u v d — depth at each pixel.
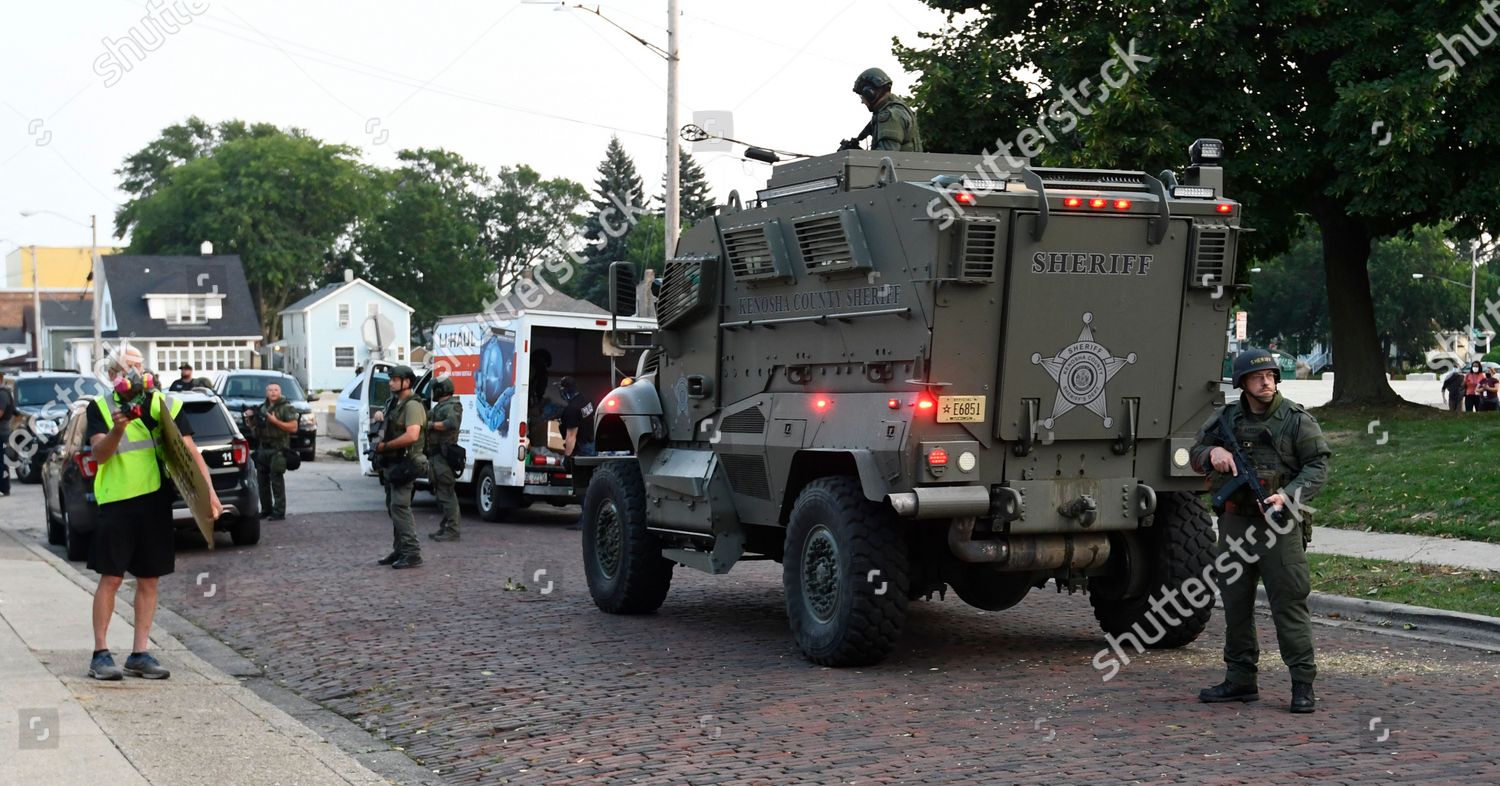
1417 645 9.95
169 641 10.32
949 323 8.53
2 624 10.75
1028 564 8.98
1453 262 85.69
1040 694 8.22
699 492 10.61
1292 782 6.14
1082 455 9.08
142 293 84.81
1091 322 8.89
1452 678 8.60
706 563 10.55
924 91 25.33
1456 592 11.41
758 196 10.23
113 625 11.03
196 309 85.62
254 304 91.88
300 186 89.38
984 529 8.95
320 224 91.81
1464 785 6.06
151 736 7.25
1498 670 8.88
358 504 22.67
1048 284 8.73
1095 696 8.13
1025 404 8.79
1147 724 7.36
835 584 9.09
